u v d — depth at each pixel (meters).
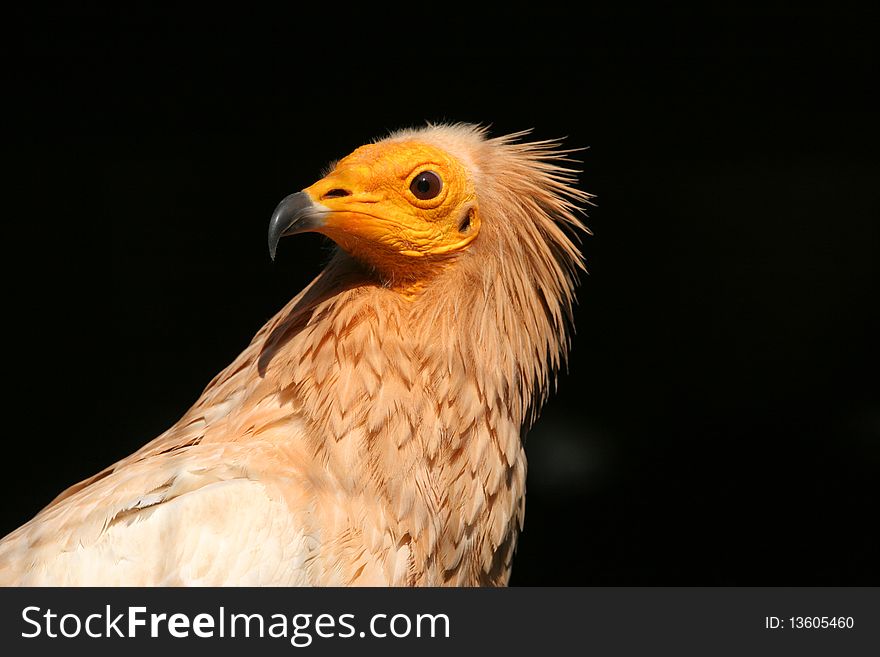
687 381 11.64
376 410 4.43
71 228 11.58
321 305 4.70
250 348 5.05
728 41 10.67
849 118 11.25
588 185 11.60
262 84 11.25
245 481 4.24
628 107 11.30
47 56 10.77
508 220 4.98
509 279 4.95
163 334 11.71
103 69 11.00
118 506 4.21
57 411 11.36
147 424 11.44
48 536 4.22
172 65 11.06
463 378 4.66
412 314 4.75
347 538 4.28
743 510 11.19
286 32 10.78
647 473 11.38
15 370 11.32
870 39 10.47
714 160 11.59
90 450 11.30
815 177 11.48
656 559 11.07
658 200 11.67
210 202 11.75
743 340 11.64
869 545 10.92
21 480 11.09
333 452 4.38
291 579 4.10
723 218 11.66
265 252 11.79
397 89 11.24
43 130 11.31
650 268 11.74
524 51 10.89
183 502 4.12
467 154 5.06
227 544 4.06
